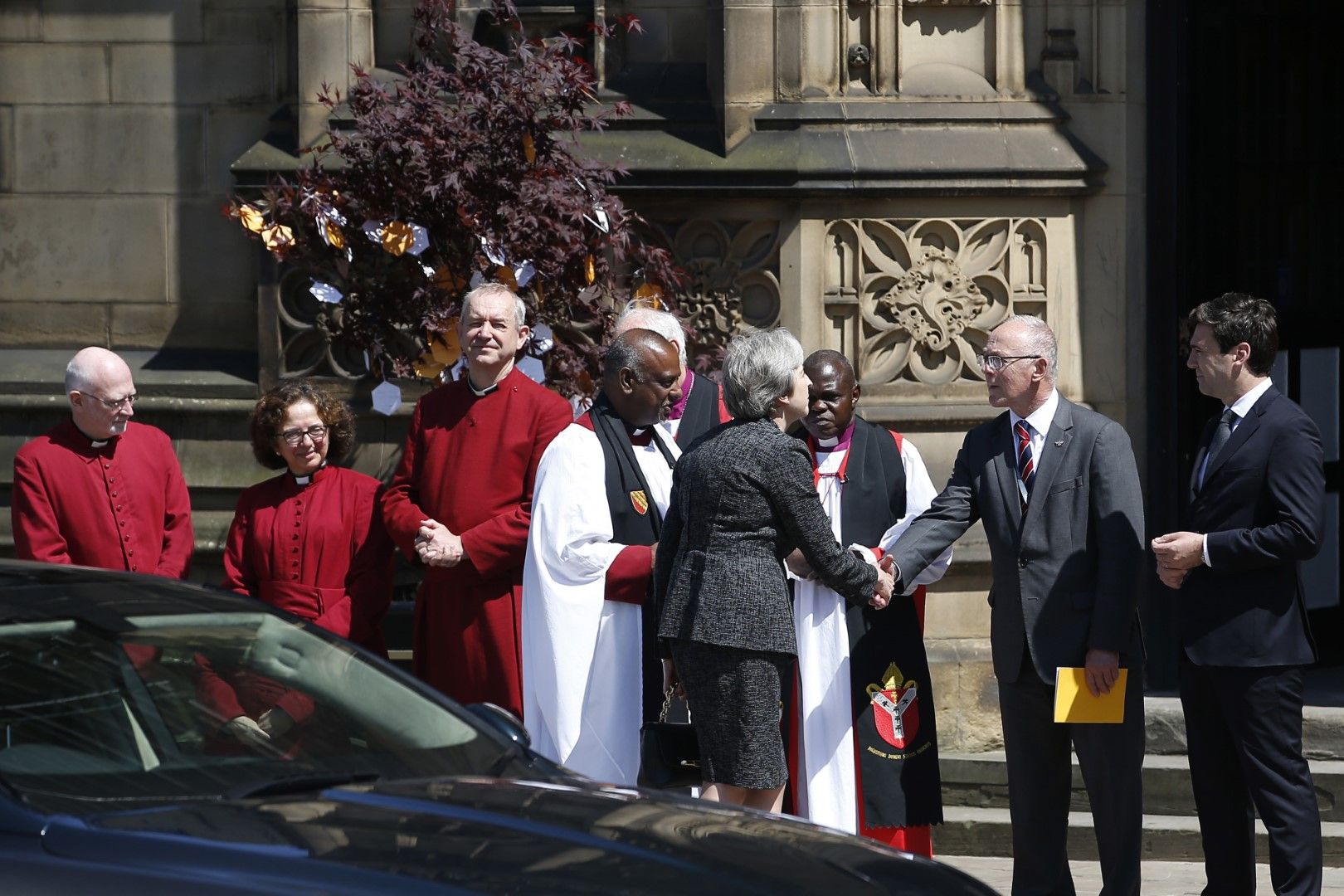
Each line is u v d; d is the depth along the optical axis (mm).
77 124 28484
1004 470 19031
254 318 28391
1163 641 26984
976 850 24609
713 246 26672
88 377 20250
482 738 13742
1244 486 18531
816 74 26500
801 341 26312
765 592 17062
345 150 23531
